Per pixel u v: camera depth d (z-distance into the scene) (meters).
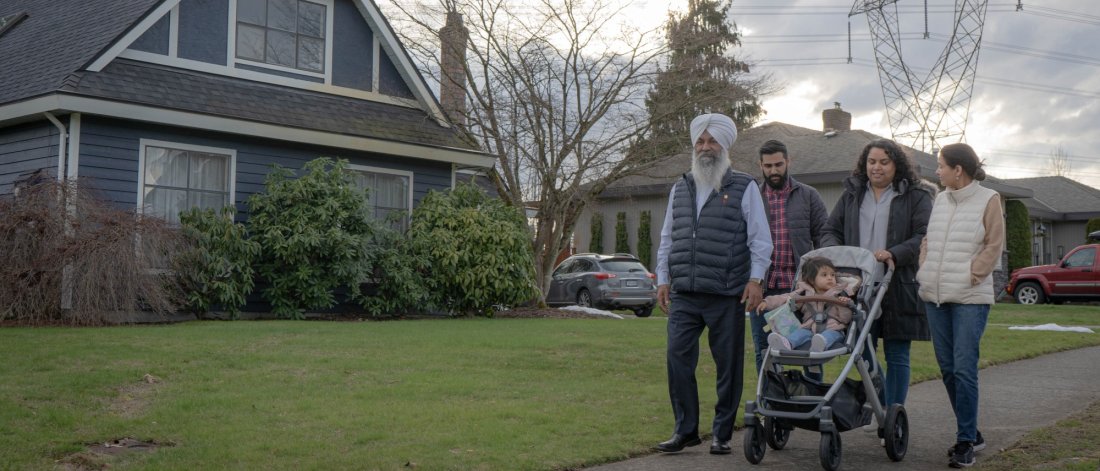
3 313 11.81
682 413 5.89
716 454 5.82
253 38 16.14
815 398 5.40
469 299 16.36
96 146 13.72
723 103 20.38
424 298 16.09
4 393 6.66
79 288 11.80
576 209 20.55
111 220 12.27
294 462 5.11
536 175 20.06
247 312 14.76
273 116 15.56
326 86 17.09
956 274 5.65
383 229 15.71
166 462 5.04
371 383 7.71
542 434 6.02
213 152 14.98
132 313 12.32
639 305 22.09
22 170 14.41
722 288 5.75
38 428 5.74
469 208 16.75
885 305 6.18
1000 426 6.61
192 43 15.37
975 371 5.59
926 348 11.15
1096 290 25.44
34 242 11.98
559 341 10.94
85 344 9.22
